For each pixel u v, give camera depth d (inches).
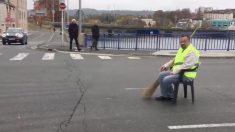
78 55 812.0
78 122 257.3
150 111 292.5
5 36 1307.8
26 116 271.4
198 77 496.4
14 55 778.8
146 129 243.0
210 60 765.9
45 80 440.5
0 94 351.6
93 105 310.0
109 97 345.1
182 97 351.9
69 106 304.7
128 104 316.2
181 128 246.8
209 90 395.9
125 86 409.7
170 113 287.1
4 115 273.6
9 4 2642.7
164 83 327.6
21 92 362.9
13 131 235.0
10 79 445.7
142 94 362.3
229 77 501.4
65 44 1221.7
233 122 263.9
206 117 277.0
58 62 652.1
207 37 992.2
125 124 254.1
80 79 453.4
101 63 653.3
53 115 275.3
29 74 491.2
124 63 663.8
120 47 990.4
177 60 330.0
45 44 1235.2
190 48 322.3
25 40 1364.4
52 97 340.5
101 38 1002.1
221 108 308.5
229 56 831.7
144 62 690.2
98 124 253.1
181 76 319.6
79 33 1056.8
